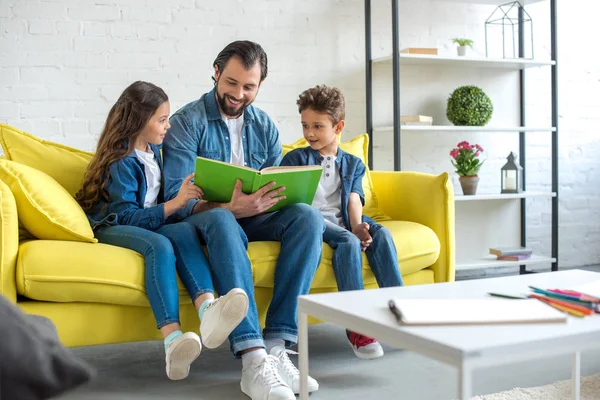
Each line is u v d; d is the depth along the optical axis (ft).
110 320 6.87
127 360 8.07
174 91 11.34
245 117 8.62
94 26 10.83
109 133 7.75
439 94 13.15
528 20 13.33
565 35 14.02
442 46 13.20
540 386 6.77
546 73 13.92
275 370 6.48
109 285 6.66
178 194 7.36
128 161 7.64
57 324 6.66
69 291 6.57
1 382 1.93
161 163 8.14
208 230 7.01
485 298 4.71
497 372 7.42
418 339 3.76
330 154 8.72
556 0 12.85
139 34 11.09
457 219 13.44
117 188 7.59
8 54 10.42
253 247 7.50
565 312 4.30
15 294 6.55
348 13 12.47
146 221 7.38
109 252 6.81
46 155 8.28
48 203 7.02
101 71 10.91
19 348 1.95
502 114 13.70
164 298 6.62
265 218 7.77
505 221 13.82
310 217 7.39
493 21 13.55
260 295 7.63
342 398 6.66
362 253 8.13
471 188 12.35
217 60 8.20
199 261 6.92
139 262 6.85
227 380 7.22
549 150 14.03
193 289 6.79
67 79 10.73
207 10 11.48
